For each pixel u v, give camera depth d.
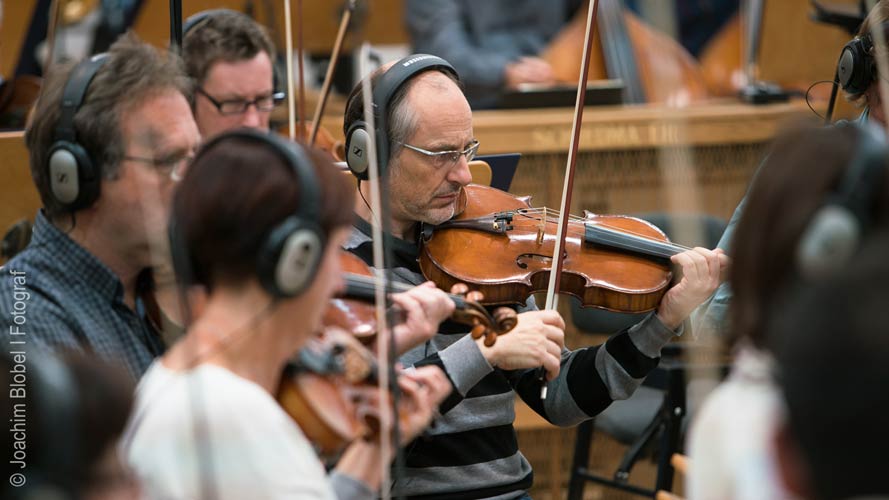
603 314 6.08
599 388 4.24
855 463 1.68
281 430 2.58
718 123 6.93
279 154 2.64
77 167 3.33
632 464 5.84
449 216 4.24
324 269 2.70
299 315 2.70
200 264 2.70
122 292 3.52
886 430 1.65
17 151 4.76
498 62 7.92
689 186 3.12
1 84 6.14
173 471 2.47
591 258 4.40
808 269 2.13
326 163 2.73
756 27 7.82
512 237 4.44
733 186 7.01
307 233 2.58
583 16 8.09
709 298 4.54
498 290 4.23
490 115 6.82
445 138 4.11
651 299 4.25
